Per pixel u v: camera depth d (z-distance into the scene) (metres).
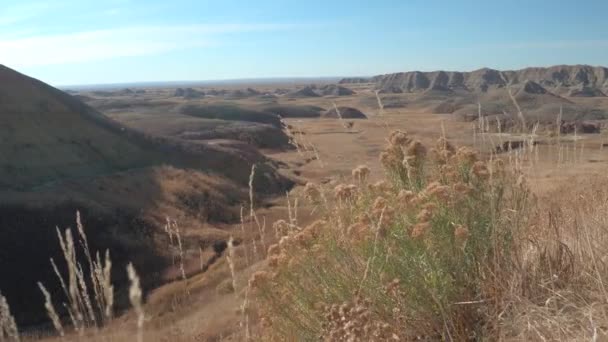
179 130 73.94
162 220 34.16
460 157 3.60
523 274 3.18
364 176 3.86
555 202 4.83
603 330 2.65
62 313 21.36
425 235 3.06
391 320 3.04
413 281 3.04
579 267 3.30
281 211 36.47
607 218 4.00
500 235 3.29
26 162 39.19
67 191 35.53
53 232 28.45
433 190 3.19
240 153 54.00
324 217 3.80
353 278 3.24
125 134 50.03
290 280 3.33
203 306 13.24
